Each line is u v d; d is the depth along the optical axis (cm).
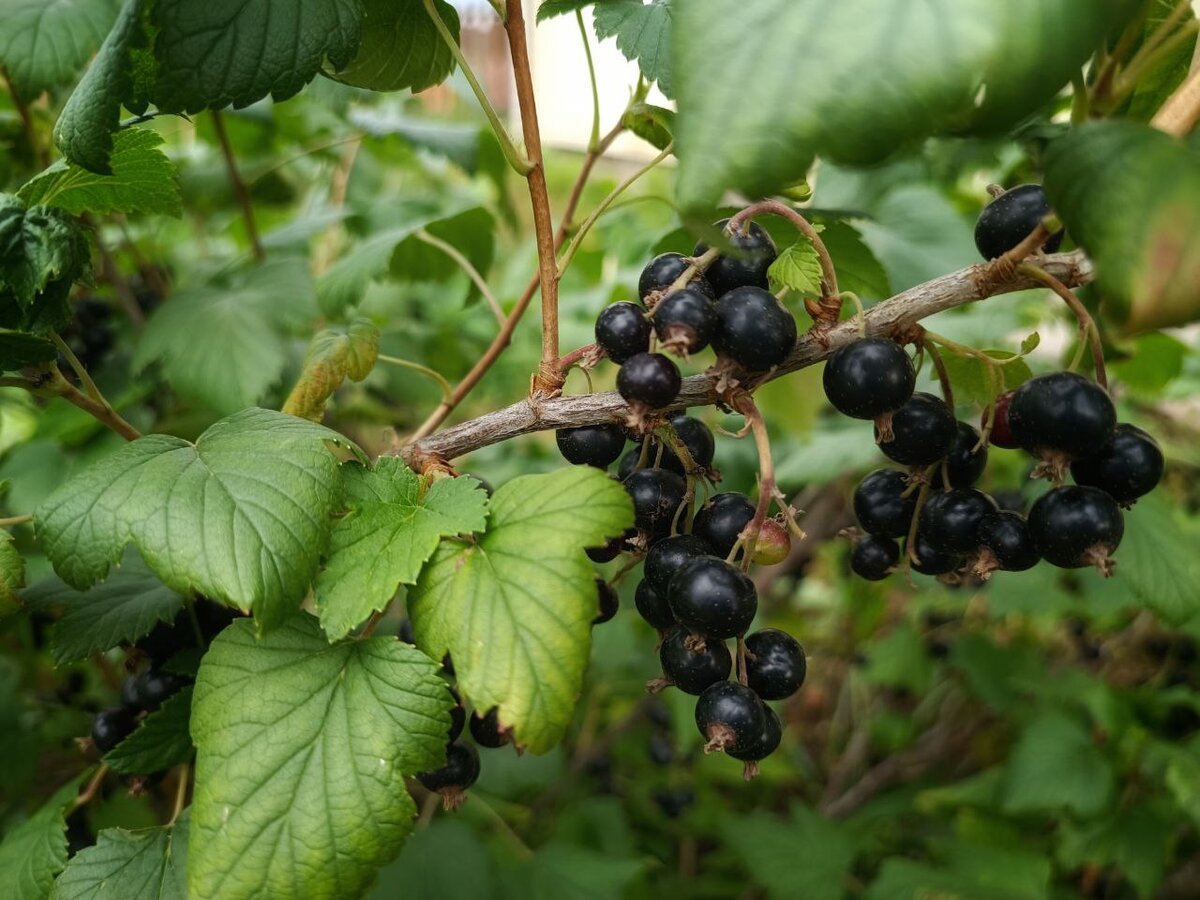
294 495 10
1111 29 8
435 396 28
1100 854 27
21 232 12
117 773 13
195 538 10
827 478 23
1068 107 15
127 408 23
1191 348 28
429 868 22
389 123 26
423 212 28
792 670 11
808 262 11
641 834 34
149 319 21
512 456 32
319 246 32
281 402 21
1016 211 11
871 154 7
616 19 15
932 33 7
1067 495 10
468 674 9
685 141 7
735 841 30
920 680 36
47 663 24
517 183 43
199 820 10
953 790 32
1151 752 27
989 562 11
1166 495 30
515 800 29
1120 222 7
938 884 26
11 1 15
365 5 13
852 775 41
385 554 10
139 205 13
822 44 7
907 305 11
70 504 10
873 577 13
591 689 31
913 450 11
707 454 13
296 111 28
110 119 11
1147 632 34
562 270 12
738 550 11
